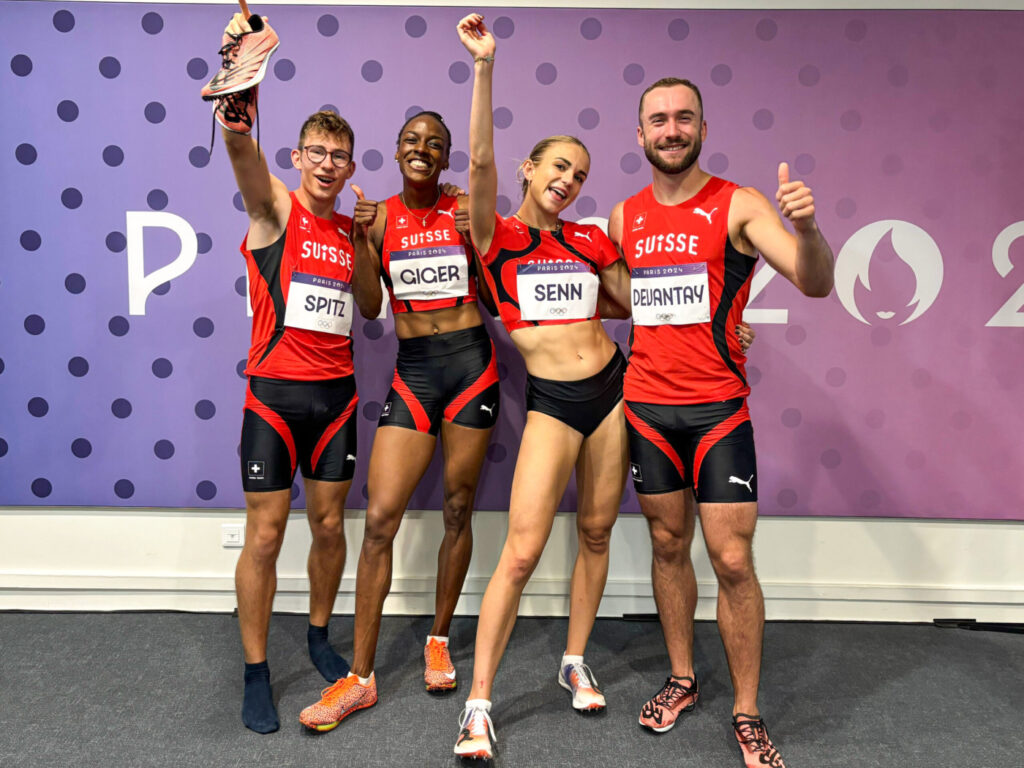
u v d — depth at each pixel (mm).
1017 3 2496
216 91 1685
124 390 2625
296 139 2549
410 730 1949
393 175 2566
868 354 2615
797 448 2650
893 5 2504
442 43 2523
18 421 2631
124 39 2510
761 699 2139
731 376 1859
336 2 2510
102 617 2631
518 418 2646
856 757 1856
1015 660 2404
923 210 2568
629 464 2066
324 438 2125
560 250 1985
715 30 2514
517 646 2463
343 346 2154
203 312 2605
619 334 2645
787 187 1527
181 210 2570
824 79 2527
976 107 2533
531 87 2537
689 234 1840
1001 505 2646
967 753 1878
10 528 2674
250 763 1790
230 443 2645
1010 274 2584
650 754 1860
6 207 2557
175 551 2686
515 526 1907
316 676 2225
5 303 2592
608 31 2520
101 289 2594
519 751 1862
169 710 2018
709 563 2697
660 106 1789
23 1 2488
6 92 2520
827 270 1617
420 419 2146
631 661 2371
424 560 2691
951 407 2627
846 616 2705
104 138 2541
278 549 2066
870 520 2686
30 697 2072
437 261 2176
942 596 2674
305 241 2059
